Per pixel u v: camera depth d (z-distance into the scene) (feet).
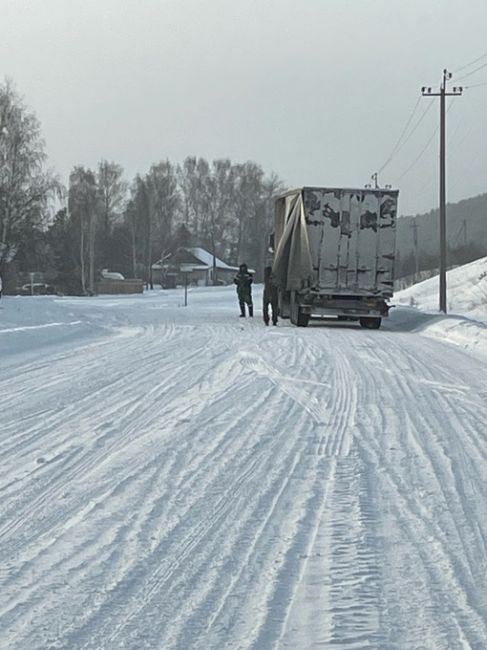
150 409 48.01
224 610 20.59
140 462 35.58
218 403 50.06
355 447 38.75
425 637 19.08
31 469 34.37
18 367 67.36
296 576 22.85
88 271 390.63
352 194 118.62
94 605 20.85
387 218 118.93
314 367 67.56
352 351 80.89
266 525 27.25
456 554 24.56
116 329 112.06
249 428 42.80
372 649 18.45
